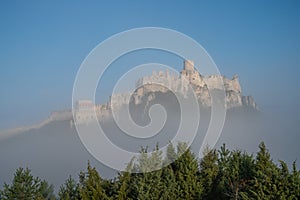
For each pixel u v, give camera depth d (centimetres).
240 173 2620
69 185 2981
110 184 2706
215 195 2694
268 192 1966
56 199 2992
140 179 2488
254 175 2345
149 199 2372
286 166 2016
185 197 2581
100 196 2483
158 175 2508
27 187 3012
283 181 1970
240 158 2767
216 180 2728
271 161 2202
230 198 2473
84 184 2789
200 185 2636
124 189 2483
